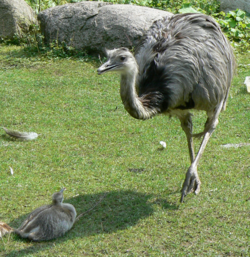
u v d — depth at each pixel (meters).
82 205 7.14
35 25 15.53
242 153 8.77
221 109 7.77
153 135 9.76
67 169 8.34
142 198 7.30
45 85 12.53
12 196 7.37
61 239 6.21
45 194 7.48
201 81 7.18
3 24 15.88
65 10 15.01
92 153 8.98
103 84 12.62
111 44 14.10
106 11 14.38
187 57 7.07
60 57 14.52
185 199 7.22
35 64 14.06
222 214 6.75
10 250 5.94
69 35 14.79
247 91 11.91
